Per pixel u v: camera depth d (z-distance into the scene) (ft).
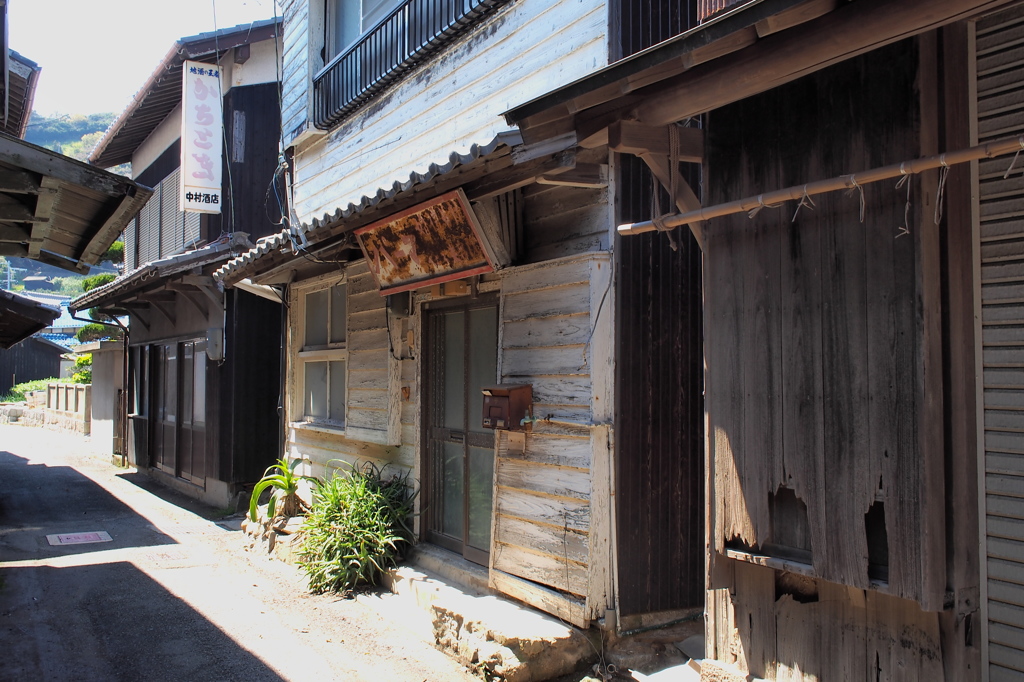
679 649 14.90
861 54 9.46
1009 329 9.45
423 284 19.54
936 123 9.45
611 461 15.05
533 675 14.15
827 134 10.38
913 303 9.32
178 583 22.07
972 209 9.81
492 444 18.54
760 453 11.15
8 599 20.51
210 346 34.37
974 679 9.45
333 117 27.37
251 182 37.11
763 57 9.43
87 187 15.06
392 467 22.98
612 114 11.41
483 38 19.71
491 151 13.55
